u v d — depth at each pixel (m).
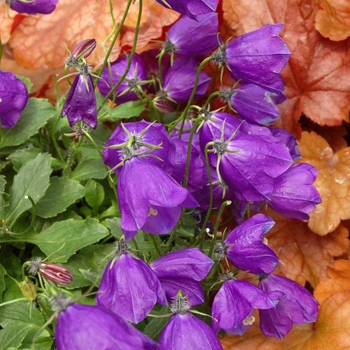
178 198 0.46
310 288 0.64
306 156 0.64
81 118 0.53
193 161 0.52
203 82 0.60
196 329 0.47
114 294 0.47
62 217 0.57
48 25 0.70
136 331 0.43
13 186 0.55
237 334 0.56
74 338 0.42
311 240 0.63
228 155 0.50
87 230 0.54
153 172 0.47
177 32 0.59
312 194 0.53
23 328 0.51
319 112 0.66
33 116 0.58
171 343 0.47
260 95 0.57
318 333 0.57
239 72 0.55
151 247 0.54
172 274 0.49
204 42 0.59
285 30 0.66
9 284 0.54
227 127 0.52
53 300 0.43
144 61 0.64
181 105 0.64
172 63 0.59
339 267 0.60
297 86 0.66
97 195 0.57
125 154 0.47
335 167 0.64
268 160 0.50
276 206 0.54
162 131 0.50
